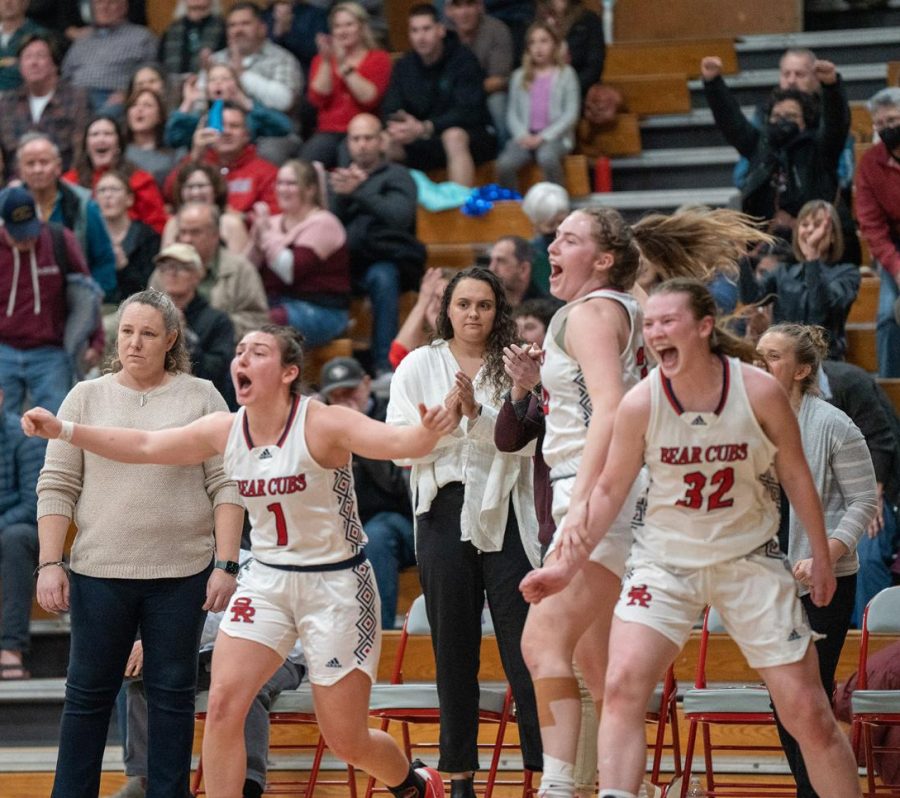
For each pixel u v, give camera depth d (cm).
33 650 1410
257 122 1869
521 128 1941
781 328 1002
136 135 1877
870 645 1245
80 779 973
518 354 909
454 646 978
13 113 1886
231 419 892
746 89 2120
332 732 888
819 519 791
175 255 1469
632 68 2178
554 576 769
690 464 774
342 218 1745
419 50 1944
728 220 938
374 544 1366
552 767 786
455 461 979
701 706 1020
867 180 1572
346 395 1423
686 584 788
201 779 1121
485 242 1853
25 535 1388
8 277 1462
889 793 1092
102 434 899
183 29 2062
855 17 2253
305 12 2048
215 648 880
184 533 985
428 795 967
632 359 838
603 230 851
